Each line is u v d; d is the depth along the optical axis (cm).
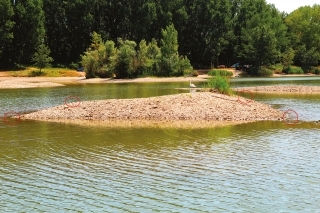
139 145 1689
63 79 7256
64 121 2353
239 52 10356
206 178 1212
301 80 7131
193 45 10312
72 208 979
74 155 1518
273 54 9856
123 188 1126
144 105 2678
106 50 7488
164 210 962
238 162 1395
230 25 10531
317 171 1278
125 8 9788
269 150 1576
